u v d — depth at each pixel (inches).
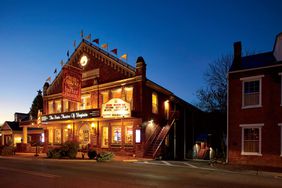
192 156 1429.6
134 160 925.2
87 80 1275.8
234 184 493.0
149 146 1089.4
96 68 1243.8
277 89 774.5
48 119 1325.0
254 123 799.1
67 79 1151.0
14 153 1262.3
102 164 808.3
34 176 550.6
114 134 1139.3
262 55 928.9
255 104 812.0
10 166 741.9
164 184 472.7
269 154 762.8
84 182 483.2
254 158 786.8
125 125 1107.3
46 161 922.7
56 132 1411.2
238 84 847.1
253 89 821.9
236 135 829.2
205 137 1521.9
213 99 1492.4
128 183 475.8
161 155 1103.0
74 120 1232.8
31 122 1489.9
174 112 1230.9
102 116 1064.8
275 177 607.8
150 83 1118.4
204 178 554.3
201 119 1555.1
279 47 804.0
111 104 1050.7
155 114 1162.0
